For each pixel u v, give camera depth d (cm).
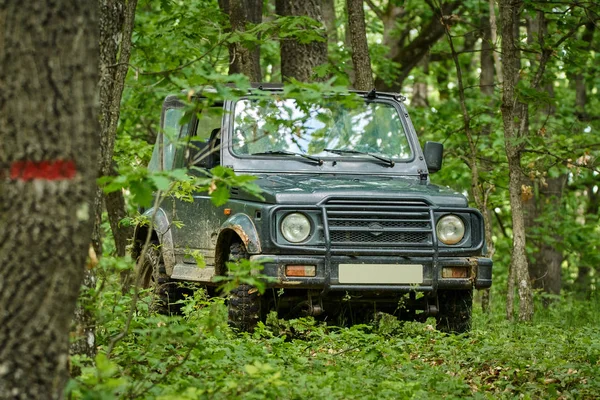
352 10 1491
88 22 428
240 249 1023
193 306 982
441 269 1028
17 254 414
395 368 842
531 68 1800
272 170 1095
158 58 1902
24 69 416
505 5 1304
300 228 995
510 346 928
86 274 656
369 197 1017
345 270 999
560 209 2528
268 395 607
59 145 418
